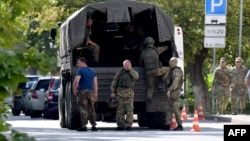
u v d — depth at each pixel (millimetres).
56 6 75312
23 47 7824
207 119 57500
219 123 52000
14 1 11539
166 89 42281
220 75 58000
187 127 47219
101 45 44812
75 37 41750
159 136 38312
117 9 41562
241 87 57812
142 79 42312
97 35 44562
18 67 7266
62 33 46250
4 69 7223
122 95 41375
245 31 77375
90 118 42281
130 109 41750
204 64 88250
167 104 42594
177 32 59406
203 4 75688
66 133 40969
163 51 42812
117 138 36719
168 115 42750
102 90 42531
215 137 38031
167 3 75438
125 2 41812
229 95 58438
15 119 63875
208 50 78125
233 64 79562
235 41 77312
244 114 58594
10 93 7469
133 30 43812
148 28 43688
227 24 76688
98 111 44125
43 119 63656
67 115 44375
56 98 62906
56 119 63344
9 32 8359
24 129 45875
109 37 44562
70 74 42562
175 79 41750
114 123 52969
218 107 58812
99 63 44969
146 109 42406
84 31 41750
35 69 7375
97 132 41531
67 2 76062
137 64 44938
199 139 36531
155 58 41719
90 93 41312
